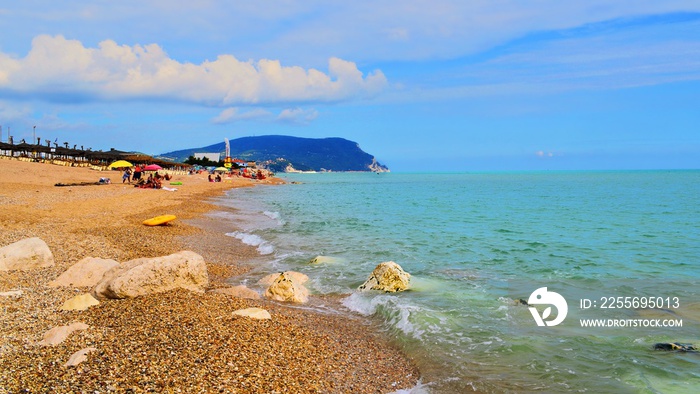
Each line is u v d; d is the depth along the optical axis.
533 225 35.00
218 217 36.16
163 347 8.77
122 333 9.38
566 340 11.00
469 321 12.34
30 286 12.61
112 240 21.11
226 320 10.69
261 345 9.60
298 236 27.50
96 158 98.75
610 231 31.73
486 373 9.31
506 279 17.34
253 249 23.09
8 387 6.97
